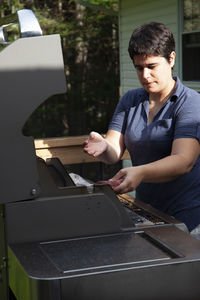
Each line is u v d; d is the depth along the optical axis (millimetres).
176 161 1697
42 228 1378
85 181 1854
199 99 1844
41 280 1118
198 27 6715
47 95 1329
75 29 15562
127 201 1819
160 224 1525
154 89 1833
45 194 1404
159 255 1263
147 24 1794
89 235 1418
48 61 1320
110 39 16594
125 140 2029
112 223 1438
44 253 1285
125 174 1615
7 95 1307
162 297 1216
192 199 1897
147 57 1770
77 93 16734
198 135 1773
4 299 1478
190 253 1273
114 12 9320
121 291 1176
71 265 1204
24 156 1340
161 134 1886
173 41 1813
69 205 1391
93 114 17062
